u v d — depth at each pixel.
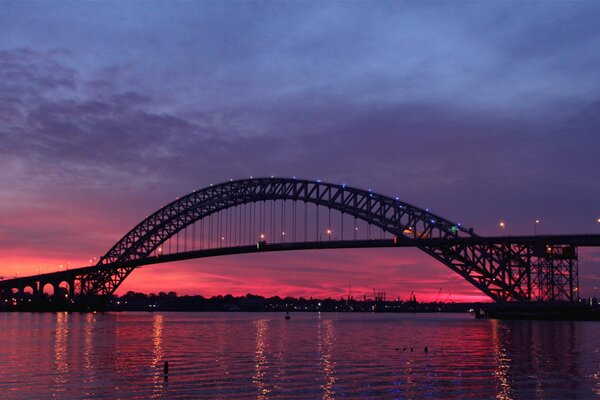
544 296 140.62
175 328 130.12
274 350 72.12
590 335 92.00
